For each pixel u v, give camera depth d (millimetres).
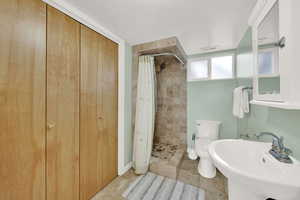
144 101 1995
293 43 648
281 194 558
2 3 813
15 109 874
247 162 957
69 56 1213
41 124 1012
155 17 1358
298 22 639
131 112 2123
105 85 1632
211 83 2453
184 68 2611
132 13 1288
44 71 1025
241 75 1884
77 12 1228
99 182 1543
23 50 908
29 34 936
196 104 2562
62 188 1153
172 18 1373
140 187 1623
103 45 1596
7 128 839
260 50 1021
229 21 1424
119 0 1105
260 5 947
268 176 580
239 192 838
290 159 749
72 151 1242
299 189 514
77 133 1290
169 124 2762
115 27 1556
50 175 1066
